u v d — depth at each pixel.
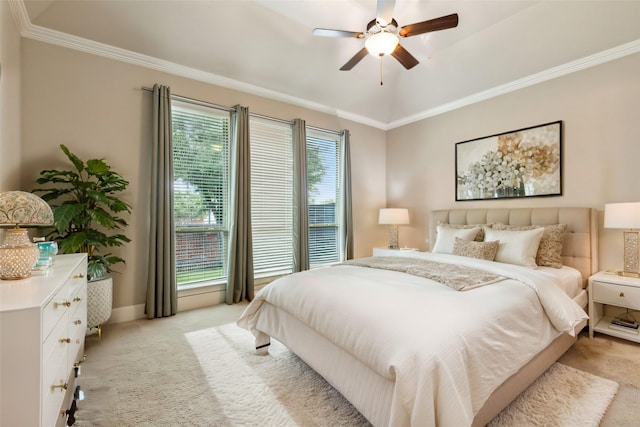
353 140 4.87
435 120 4.43
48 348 1.04
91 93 2.78
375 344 1.28
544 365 1.81
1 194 1.29
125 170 2.94
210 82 3.46
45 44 2.57
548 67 3.17
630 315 2.70
